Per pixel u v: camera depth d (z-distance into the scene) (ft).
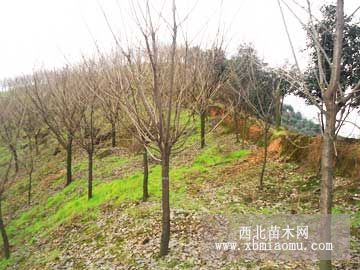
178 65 33.09
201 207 41.04
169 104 29.81
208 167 56.13
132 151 73.10
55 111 70.59
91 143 58.03
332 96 18.76
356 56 38.19
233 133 69.15
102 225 44.78
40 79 86.33
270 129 60.03
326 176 19.22
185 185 49.78
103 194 55.26
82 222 49.01
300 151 49.26
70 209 55.93
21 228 59.72
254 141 62.23
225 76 50.98
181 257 31.07
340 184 40.47
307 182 43.21
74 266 37.06
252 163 53.11
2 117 79.41
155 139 30.48
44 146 97.81
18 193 77.15
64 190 66.64
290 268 26.99
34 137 101.65
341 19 18.13
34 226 57.62
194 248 32.17
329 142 19.08
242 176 49.01
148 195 48.01
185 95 32.83
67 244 44.27
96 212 50.01
